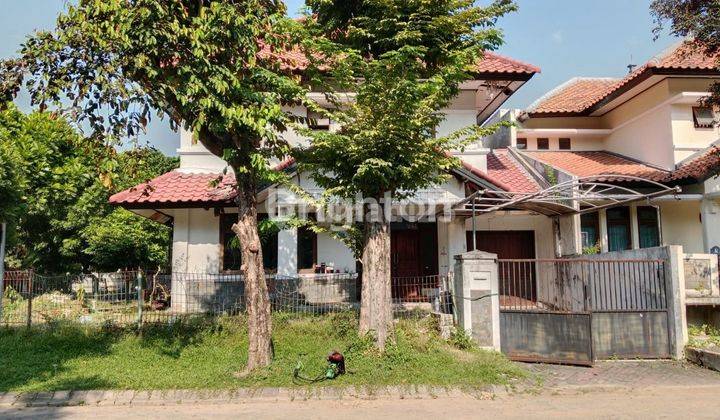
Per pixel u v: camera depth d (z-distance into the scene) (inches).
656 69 598.2
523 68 567.8
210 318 435.2
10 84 303.0
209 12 329.7
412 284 576.7
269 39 358.3
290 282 519.5
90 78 308.3
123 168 354.9
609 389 328.8
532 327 398.0
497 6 366.3
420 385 319.0
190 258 546.0
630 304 454.6
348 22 386.6
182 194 515.2
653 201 598.9
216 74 317.1
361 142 335.0
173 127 348.2
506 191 505.4
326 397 306.5
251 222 346.6
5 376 329.4
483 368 345.1
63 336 407.5
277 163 516.4
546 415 273.9
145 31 301.9
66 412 281.1
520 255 634.8
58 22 309.3
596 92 802.2
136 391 306.3
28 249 699.4
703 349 388.2
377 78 325.4
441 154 364.5
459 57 334.6
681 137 615.8
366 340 357.1
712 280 435.8
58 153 629.9
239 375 328.2
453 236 559.2
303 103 371.6
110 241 621.0
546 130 748.0
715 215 570.3
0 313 402.0
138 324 422.3
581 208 583.2
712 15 426.9
